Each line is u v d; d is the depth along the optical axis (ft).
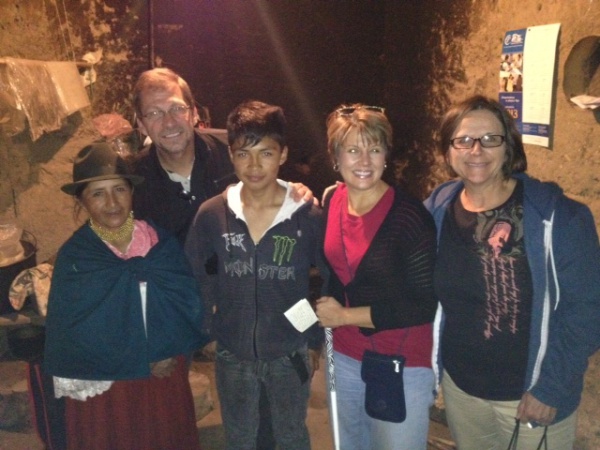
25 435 10.54
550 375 6.04
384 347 6.78
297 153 16.37
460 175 6.21
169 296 7.62
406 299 6.55
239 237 7.35
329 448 10.19
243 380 7.74
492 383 6.38
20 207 12.60
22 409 10.66
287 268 7.36
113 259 7.43
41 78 11.54
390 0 15.33
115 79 12.85
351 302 6.86
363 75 16.11
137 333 7.43
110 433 7.62
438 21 12.73
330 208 7.09
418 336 6.77
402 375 6.65
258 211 7.36
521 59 9.41
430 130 13.32
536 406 6.09
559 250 5.87
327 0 15.56
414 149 14.15
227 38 14.99
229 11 14.85
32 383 8.08
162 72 8.39
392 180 15.12
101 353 7.32
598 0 7.95
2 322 11.14
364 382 6.81
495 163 6.03
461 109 6.18
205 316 8.02
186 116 8.24
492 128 6.00
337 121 6.61
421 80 13.66
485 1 10.77
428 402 6.92
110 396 7.55
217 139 9.06
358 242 6.66
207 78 14.99
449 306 6.47
